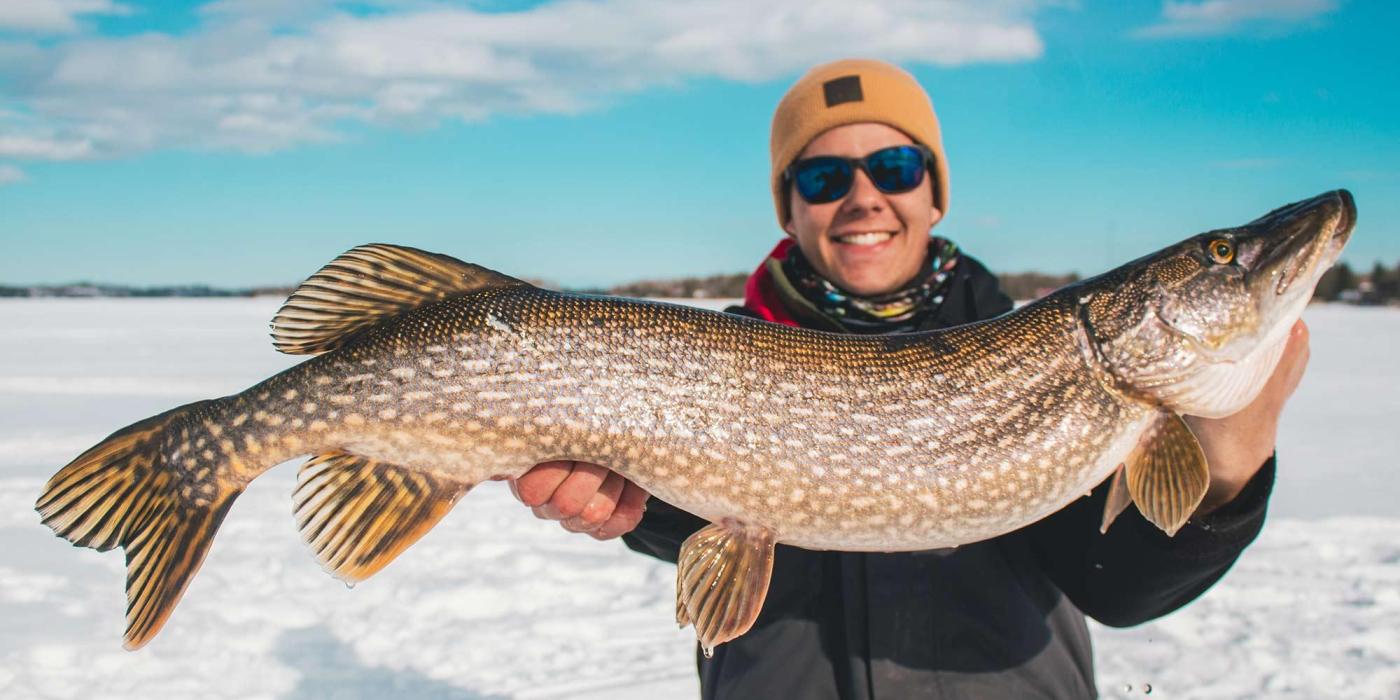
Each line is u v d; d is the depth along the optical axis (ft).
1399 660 4.08
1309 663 4.08
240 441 2.42
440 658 4.25
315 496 2.44
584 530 2.65
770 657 2.71
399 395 2.41
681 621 2.50
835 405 2.54
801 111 3.29
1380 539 5.65
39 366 15.88
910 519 2.55
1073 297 2.74
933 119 3.43
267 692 3.91
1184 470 2.51
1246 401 2.56
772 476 2.50
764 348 2.56
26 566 5.29
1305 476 7.34
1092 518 2.69
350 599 4.91
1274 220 2.71
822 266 3.28
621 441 2.46
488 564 5.45
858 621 2.66
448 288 2.51
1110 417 2.64
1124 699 3.83
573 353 2.46
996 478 2.56
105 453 2.42
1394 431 9.30
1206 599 4.80
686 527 2.89
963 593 2.68
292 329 2.49
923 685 2.59
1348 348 20.54
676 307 2.57
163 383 13.50
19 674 4.00
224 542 5.77
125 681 3.97
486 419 2.43
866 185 3.14
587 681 4.03
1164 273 2.69
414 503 2.46
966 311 3.10
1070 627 2.81
